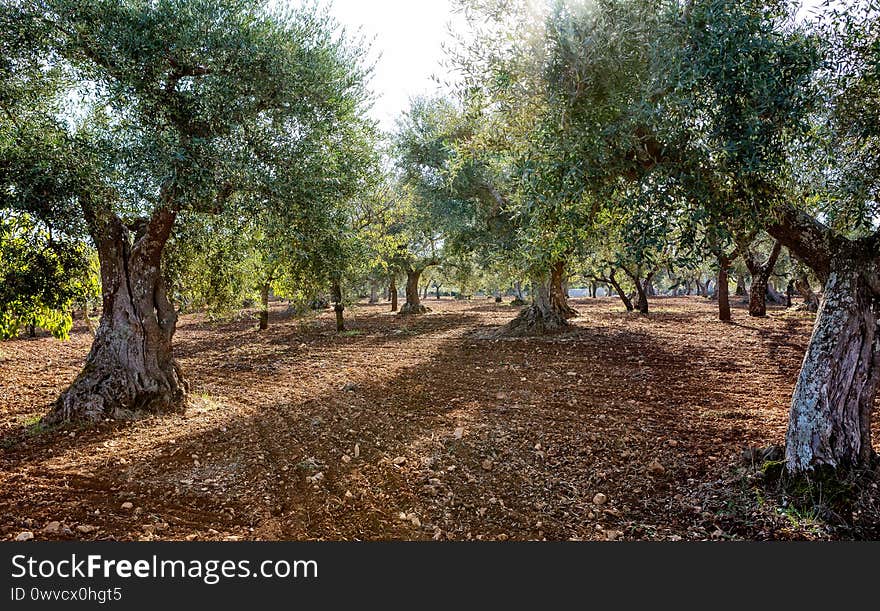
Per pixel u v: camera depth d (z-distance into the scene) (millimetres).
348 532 4992
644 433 7621
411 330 23766
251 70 8016
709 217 4414
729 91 4223
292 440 7648
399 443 7438
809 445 5289
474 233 19109
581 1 4570
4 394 10953
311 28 9164
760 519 4949
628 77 4578
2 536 4602
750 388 10109
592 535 4941
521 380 11719
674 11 4367
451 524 5188
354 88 9891
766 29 4422
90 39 7176
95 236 8172
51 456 6738
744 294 44719
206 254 10727
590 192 5059
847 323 5289
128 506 5309
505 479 6246
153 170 7066
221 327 27891
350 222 11758
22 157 6793
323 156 8797
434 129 18547
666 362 13234
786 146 4789
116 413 8391
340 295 23297
